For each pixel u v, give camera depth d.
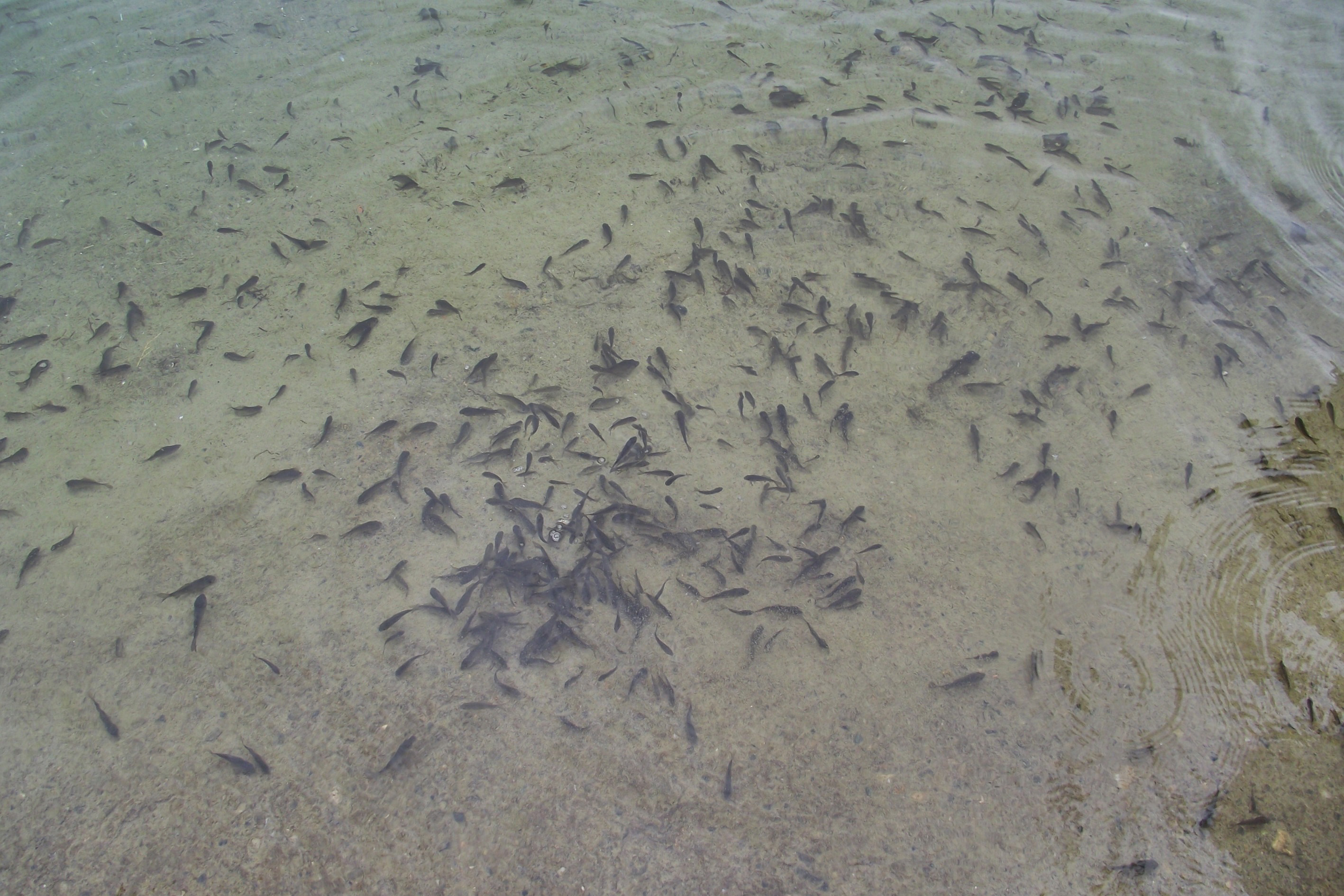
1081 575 3.76
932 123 6.38
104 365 4.89
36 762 3.37
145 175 6.20
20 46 7.59
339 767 3.29
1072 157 6.02
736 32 7.41
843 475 4.18
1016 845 3.02
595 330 4.94
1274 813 3.08
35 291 5.38
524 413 4.52
